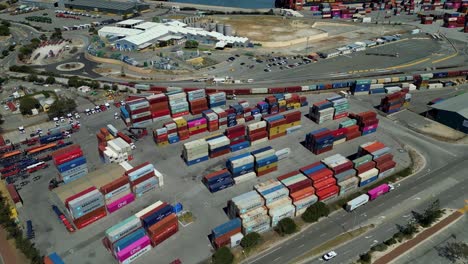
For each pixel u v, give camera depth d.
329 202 93.75
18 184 100.50
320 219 88.06
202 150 108.88
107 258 77.88
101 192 89.00
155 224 80.56
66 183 100.88
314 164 97.75
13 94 151.25
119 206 91.62
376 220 87.31
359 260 76.25
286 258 77.38
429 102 148.38
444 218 86.81
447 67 184.62
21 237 82.31
